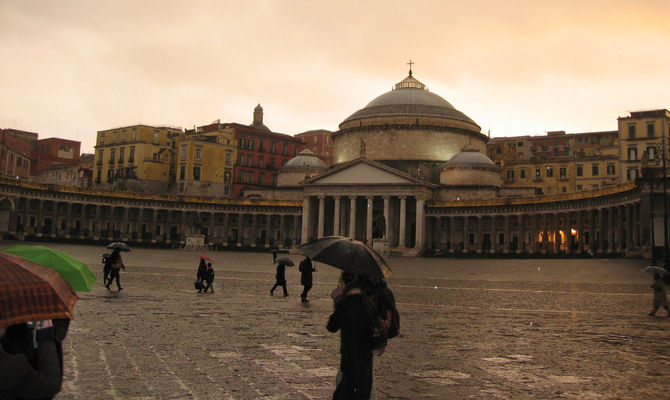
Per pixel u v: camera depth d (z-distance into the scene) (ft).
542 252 319.06
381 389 41.93
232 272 179.63
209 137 470.80
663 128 356.59
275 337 61.82
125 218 408.05
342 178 386.11
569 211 320.91
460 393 41.37
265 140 506.48
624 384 44.60
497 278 176.14
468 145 415.23
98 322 67.92
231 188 476.13
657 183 241.96
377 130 430.61
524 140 513.04
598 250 297.33
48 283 20.97
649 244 241.35
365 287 30.14
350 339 28.76
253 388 41.14
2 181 347.36
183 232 419.33
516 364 51.29
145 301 92.53
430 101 442.91
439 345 59.98
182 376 43.78
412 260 288.92
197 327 67.10
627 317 87.25
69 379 41.81
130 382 41.47
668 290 132.67
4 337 21.99
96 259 211.82
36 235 361.30
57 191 379.55
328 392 40.65
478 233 370.73
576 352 57.36
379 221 355.15
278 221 440.04
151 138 464.65
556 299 113.70
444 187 395.14
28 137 575.38
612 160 431.02
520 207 350.02
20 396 20.26
